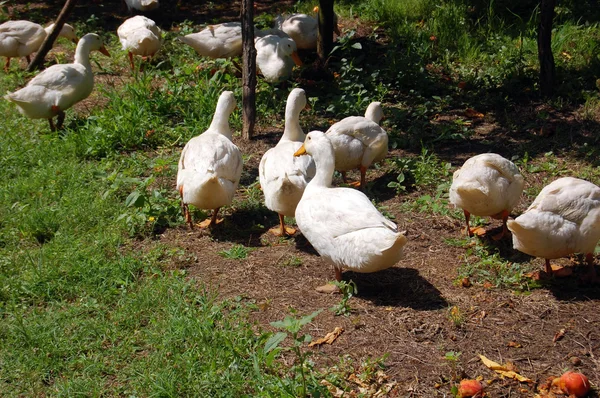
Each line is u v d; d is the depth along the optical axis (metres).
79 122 4.29
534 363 2.43
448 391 2.32
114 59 5.24
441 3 5.82
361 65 5.08
